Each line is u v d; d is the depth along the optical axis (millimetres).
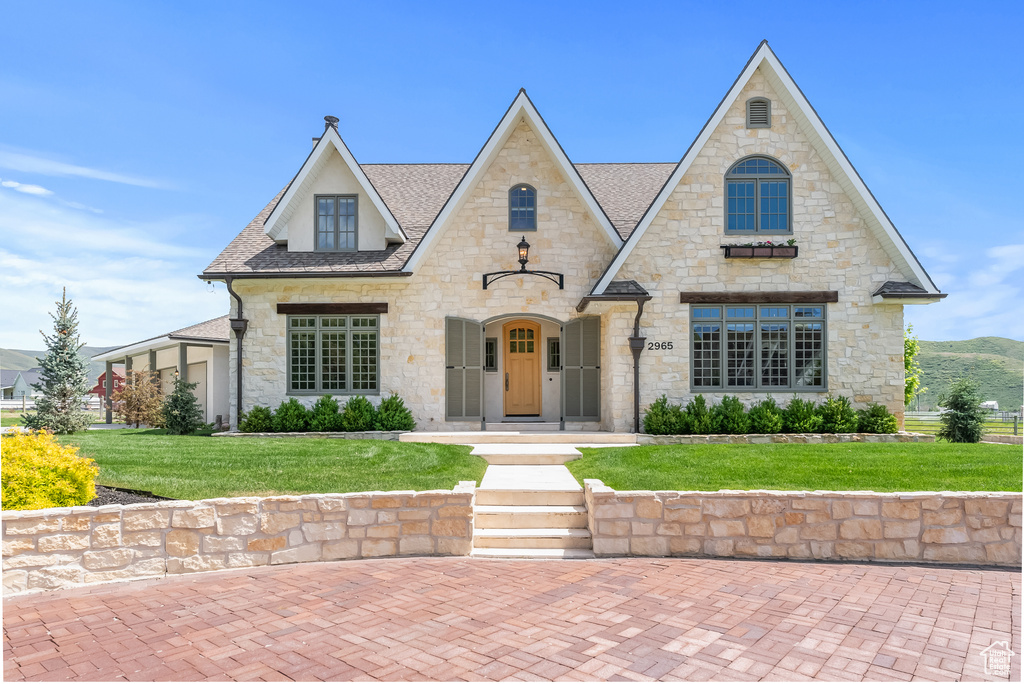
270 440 14398
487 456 12492
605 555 7859
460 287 16984
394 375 16875
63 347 18016
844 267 15883
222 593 6508
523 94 16328
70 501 8125
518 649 5098
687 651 5047
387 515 7848
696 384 16000
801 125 15891
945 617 5777
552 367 18344
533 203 17141
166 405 17859
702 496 7840
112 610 6039
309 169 16906
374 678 4605
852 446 13102
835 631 5457
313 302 16922
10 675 4680
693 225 16016
